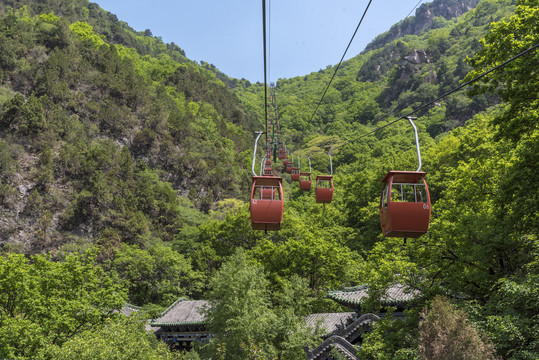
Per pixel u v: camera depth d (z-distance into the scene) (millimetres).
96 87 115312
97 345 21766
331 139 180250
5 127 93812
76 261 31375
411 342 21938
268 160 41531
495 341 16391
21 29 115188
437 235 26531
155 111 123062
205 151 131375
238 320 31312
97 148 98188
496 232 23125
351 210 74375
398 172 12500
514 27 23766
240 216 65312
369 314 32469
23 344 24969
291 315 32562
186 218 101188
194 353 34344
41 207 87250
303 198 96750
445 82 166750
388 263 25906
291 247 50250
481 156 29156
